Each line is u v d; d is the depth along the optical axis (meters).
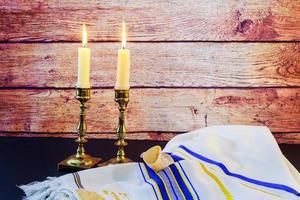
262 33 1.32
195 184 0.91
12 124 1.36
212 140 1.06
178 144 1.11
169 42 1.33
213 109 1.34
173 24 1.32
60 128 1.36
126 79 1.11
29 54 1.34
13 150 1.24
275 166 0.97
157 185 0.93
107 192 0.91
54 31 1.33
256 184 0.94
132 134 1.35
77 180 0.97
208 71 1.33
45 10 1.32
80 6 1.32
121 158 1.12
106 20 1.33
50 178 1.01
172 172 0.96
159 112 1.35
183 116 1.35
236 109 1.34
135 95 1.34
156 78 1.34
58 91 1.35
